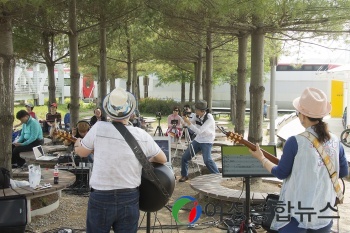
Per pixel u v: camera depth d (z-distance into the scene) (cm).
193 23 767
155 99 3244
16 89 2820
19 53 1241
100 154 325
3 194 515
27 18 850
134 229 334
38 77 3136
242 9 551
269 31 659
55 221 596
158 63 1958
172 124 1168
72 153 811
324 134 306
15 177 743
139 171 335
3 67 582
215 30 777
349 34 696
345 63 1684
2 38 579
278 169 314
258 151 348
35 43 1204
